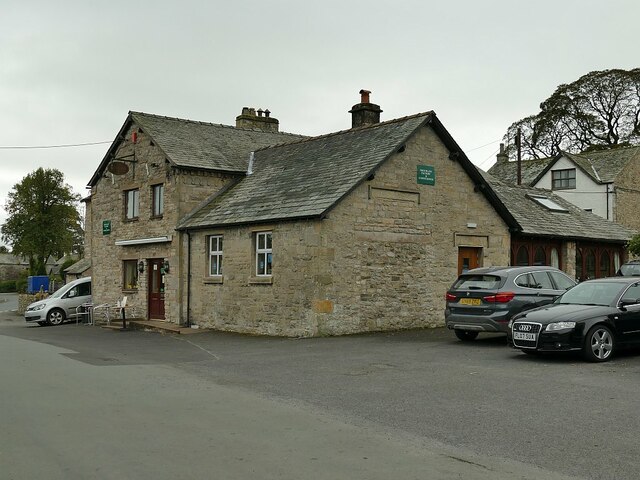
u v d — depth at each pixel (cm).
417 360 1289
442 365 1216
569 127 5772
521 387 983
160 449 679
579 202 4234
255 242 1994
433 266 2052
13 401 931
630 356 1285
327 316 1772
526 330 1239
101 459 643
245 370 1232
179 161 2273
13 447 686
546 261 2534
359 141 2106
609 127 5591
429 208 2045
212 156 2419
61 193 7650
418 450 675
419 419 808
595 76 5619
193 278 2236
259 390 1020
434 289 2050
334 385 1050
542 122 5903
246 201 2119
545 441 699
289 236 1850
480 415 820
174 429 766
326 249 1772
